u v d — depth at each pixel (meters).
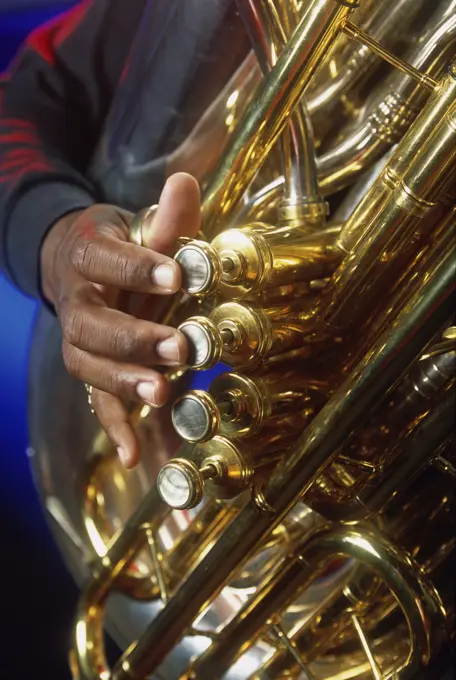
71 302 0.48
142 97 0.59
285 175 0.46
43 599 1.15
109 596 0.64
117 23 0.64
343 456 0.44
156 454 0.64
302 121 0.45
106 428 0.53
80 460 0.67
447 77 0.39
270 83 0.42
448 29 0.42
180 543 0.60
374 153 0.48
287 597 0.52
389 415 0.45
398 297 0.44
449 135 0.38
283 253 0.42
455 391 0.44
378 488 0.46
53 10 1.11
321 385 0.46
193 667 0.57
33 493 1.18
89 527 0.66
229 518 0.55
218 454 0.42
